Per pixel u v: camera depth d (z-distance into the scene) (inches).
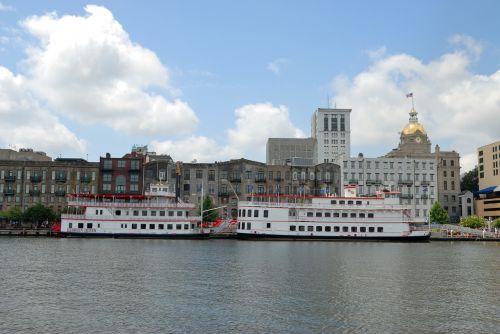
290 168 6530.5
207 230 4877.0
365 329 1413.6
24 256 3034.0
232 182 6318.9
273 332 1381.6
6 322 1456.7
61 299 1756.9
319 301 1744.6
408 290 1967.3
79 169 6146.7
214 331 1385.3
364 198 4936.0
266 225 4820.4
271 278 2234.3
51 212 5585.6
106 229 4697.3
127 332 1370.6
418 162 6909.5
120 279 2177.7
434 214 6432.1
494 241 5211.6
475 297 1844.2
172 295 1833.2
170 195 4884.4
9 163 6063.0
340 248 3939.5
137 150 7608.3
